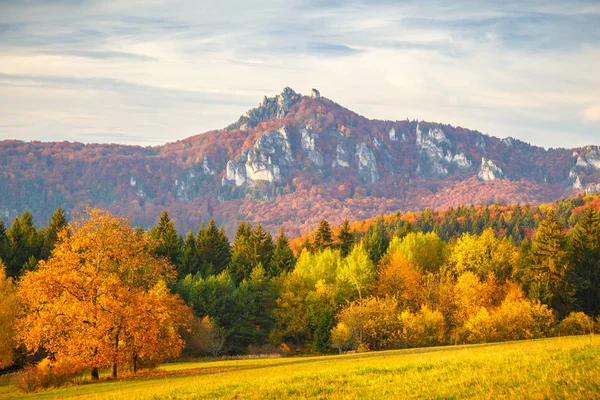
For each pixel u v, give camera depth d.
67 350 41.50
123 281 47.25
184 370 48.06
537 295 76.88
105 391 34.34
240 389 25.56
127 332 43.09
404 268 88.31
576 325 67.94
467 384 21.59
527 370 22.58
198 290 81.88
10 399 34.59
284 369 37.84
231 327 82.69
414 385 22.48
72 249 44.62
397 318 74.81
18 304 56.34
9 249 88.38
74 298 42.78
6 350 55.78
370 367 28.69
